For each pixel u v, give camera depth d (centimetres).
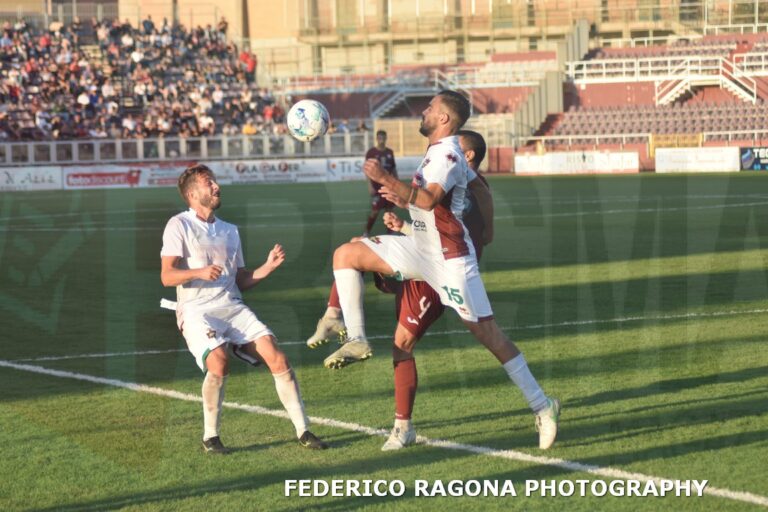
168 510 823
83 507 833
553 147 6744
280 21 8981
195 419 1098
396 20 8506
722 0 7788
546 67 7675
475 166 1037
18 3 8500
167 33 7762
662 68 7106
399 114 7900
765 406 1084
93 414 1123
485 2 8325
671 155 6062
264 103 7438
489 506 818
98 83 7175
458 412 1095
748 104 6675
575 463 913
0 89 6819
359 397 1176
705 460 910
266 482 886
